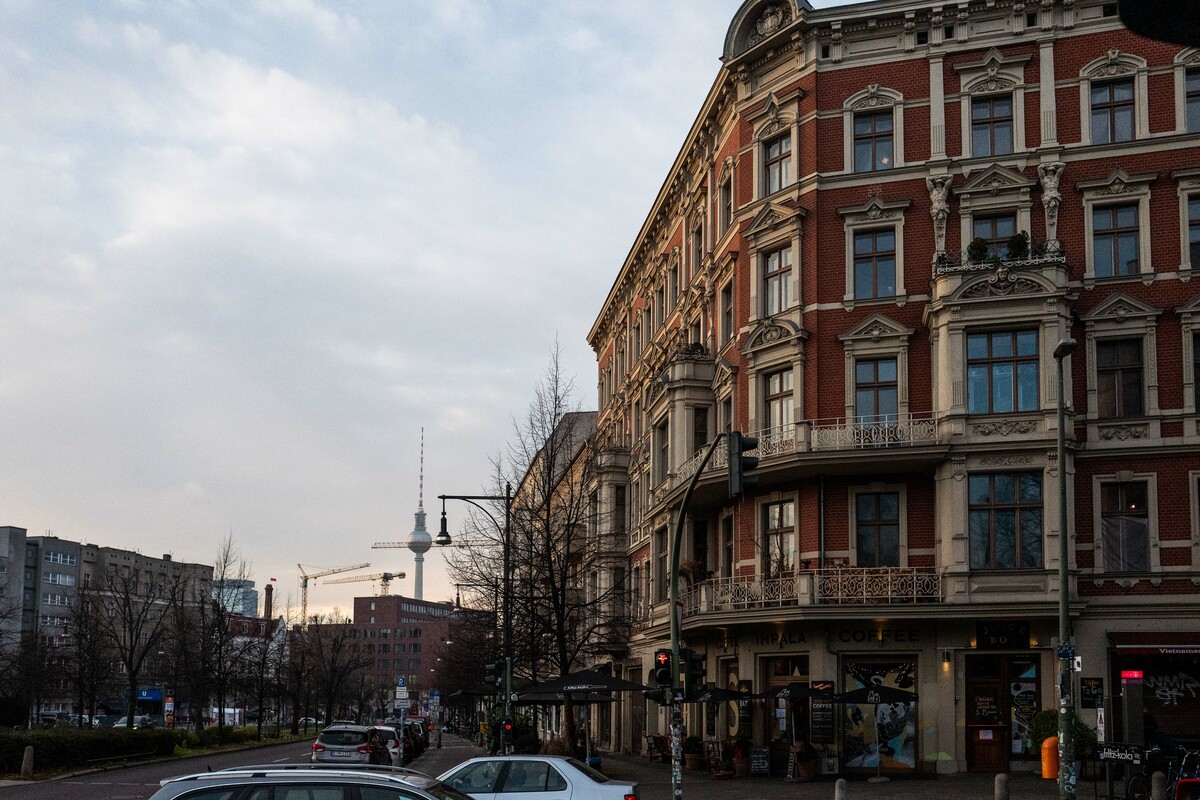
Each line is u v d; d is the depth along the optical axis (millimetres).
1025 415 31078
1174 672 30312
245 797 10531
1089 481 31266
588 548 50312
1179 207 31812
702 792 27781
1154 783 21469
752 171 36906
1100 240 32344
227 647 72000
